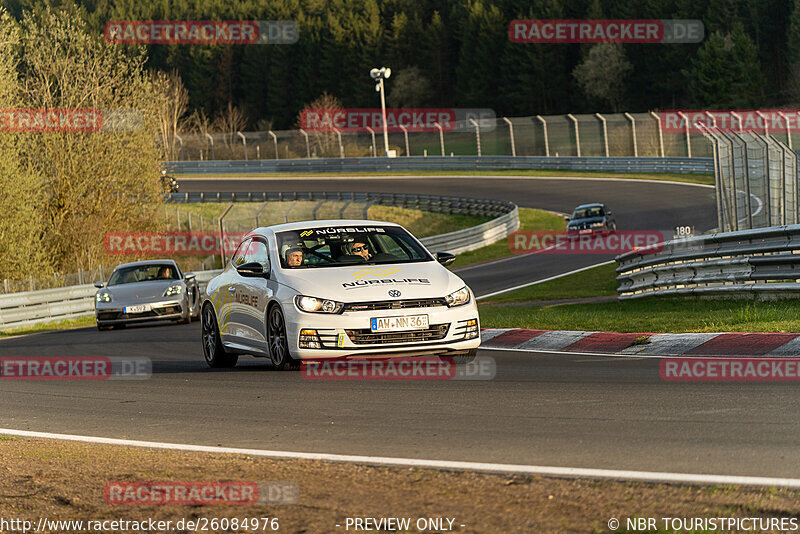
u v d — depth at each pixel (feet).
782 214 201.87
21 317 309.42
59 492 65.41
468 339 114.62
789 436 68.59
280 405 97.25
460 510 54.39
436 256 127.85
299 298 114.01
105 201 479.41
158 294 252.83
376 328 111.04
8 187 386.73
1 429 95.40
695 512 51.19
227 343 136.36
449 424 81.30
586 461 64.54
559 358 127.85
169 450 77.56
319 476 64.64
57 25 465.47
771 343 117.70
